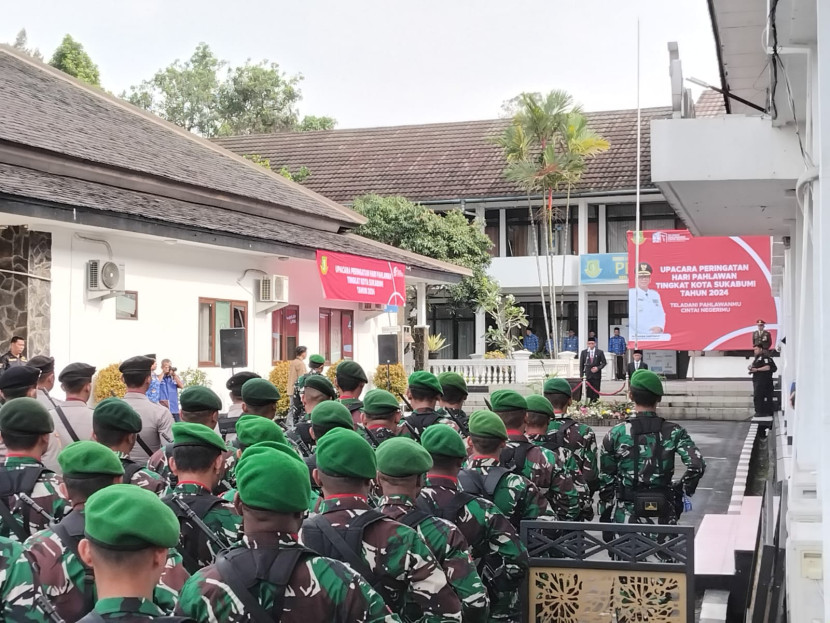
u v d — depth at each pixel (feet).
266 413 23.34
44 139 54.39
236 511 14.65
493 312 116.57
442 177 129.90
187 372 61.16
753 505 36.86
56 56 150.71
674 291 99.91
